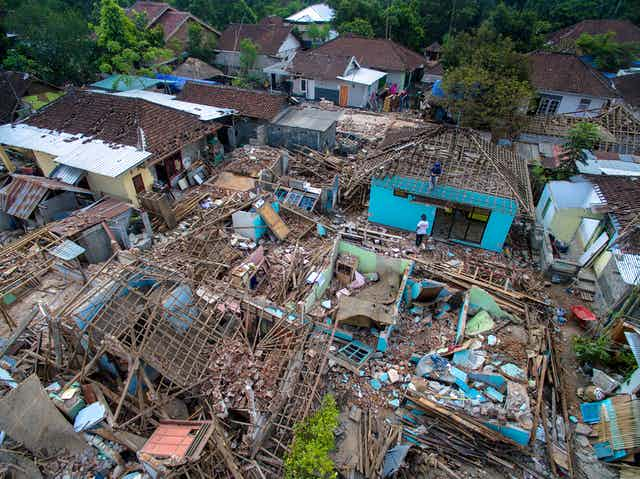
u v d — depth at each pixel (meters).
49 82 35.75
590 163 23.53
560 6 55.94
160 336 12.25
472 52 36.00
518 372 13.02
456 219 22.31
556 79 36.53
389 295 16.89
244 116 29.00
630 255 15.19
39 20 34.19
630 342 12.15
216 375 12.34
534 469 11.23
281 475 10.28
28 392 9.82
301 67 40.31
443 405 12.14
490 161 19.92
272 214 20.16
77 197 22.23
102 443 10.37
